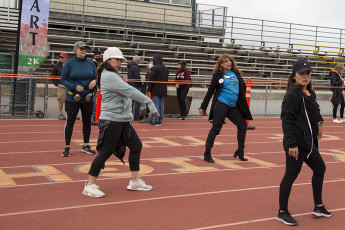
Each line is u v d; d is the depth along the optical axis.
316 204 4.97
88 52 23.31
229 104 7.56
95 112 12.05
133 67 12.18
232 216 4.89
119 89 5.12
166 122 13.09
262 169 7.38
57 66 12.26
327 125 14.00
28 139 9.31
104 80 5.18
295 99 4.53
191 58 25.98
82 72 7.41
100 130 5.29
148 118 12.73
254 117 15.68
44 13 12.36
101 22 25.41
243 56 27.31
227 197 5.63
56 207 4.93
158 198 5.45
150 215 4.80
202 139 10.26
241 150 7.96
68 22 24.48
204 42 27.66
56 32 23.55
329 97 24.80
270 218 4.89
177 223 4.58
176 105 14.26
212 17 28.12
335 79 14.53
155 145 9.22
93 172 5.39
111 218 4.64
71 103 7.52
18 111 12.53
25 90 12.48
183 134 10.91
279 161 8.14
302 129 4.56
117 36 25.38
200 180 6.45
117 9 24.92
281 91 23.36
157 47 25.50
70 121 7.58
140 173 6.71
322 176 4.86
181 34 26.81
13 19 22.30
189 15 28.03
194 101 19.48
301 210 5.22
